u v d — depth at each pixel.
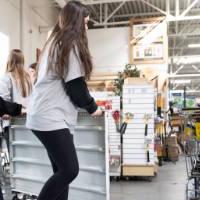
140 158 4.39
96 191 2.11
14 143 2.55
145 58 8.77
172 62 14.20
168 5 8.44
